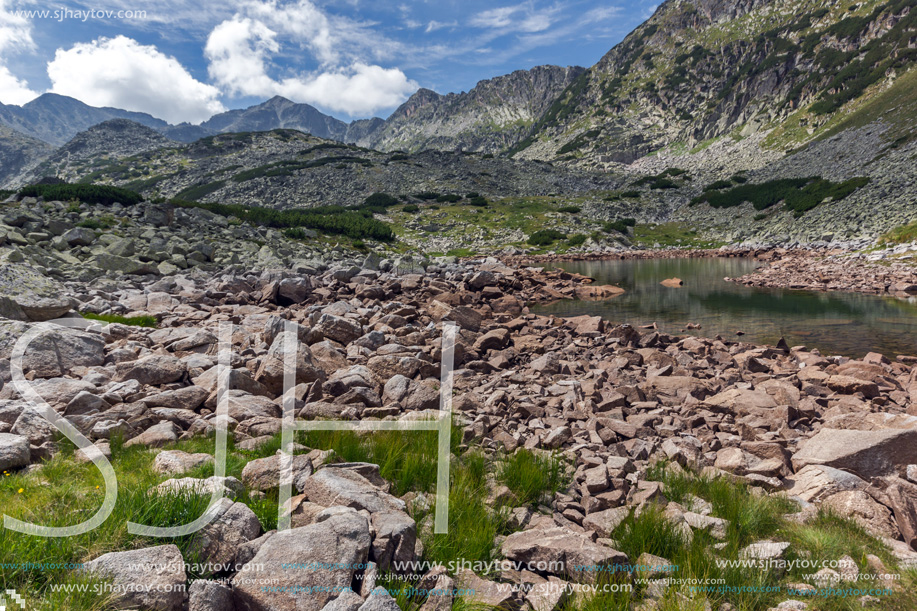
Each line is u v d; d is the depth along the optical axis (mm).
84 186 39344
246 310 20594
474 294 28828
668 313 24531
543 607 3930
